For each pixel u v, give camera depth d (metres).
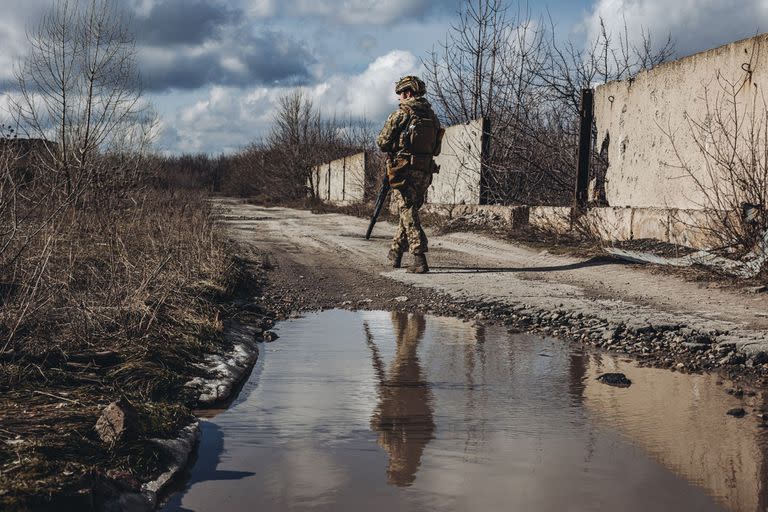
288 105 40.25
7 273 4.38
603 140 10.76
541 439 2.80
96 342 3.80
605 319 5.27
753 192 6.95
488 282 7.34
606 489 2.29
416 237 8.16
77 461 2.25
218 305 5.56
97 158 8.96
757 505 2.17
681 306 5.73
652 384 3.73
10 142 5.69
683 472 2.44
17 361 3.29
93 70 8.88
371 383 3.71
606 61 15.20
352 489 2.27
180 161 66.88
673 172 8.60
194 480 2.36
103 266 5.62
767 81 6.94
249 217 20.83
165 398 3.20
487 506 2.14
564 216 11.26
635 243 8.86
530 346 4.68
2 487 1.97
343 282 7.63
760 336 4.57
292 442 2.76
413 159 8.03
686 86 8.34
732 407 3.30
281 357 4.35
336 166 31.34
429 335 5.05
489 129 14.84
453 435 2.85
